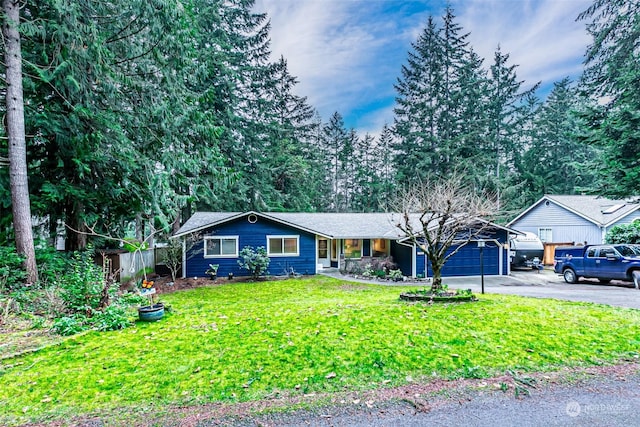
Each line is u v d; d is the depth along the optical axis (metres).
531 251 18.41
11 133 8.47
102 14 9.52
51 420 3.11
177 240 14.73
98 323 6.06
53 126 9.30
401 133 30.69
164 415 3.16
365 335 5.17
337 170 42.44
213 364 4.25
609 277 12.10
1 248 8.31
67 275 8.59
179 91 11.33
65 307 6.53
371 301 8.04
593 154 30.17
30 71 9.12
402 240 15.04
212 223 15.35
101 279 7.14
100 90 10.04
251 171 24.61
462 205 9.57
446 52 29.53
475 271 15.95
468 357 4.37
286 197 26.09
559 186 30.94
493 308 6.80
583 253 13.33
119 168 11.13
